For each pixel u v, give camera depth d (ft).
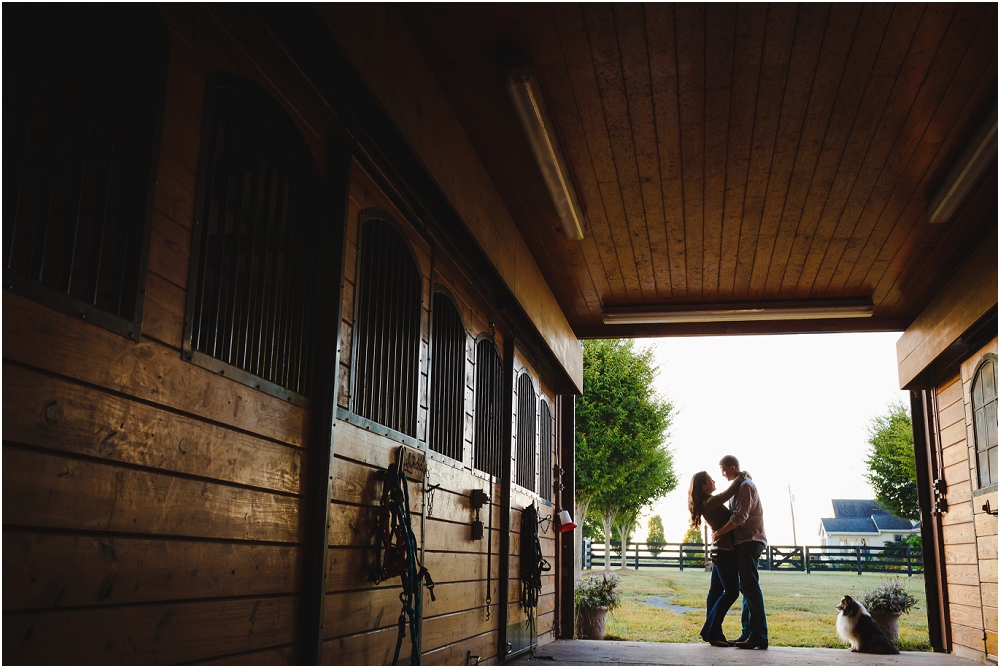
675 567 73.36
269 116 8.02
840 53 11.36
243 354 7.34
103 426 5.35
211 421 6.64
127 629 5.46
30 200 6.44
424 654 11.53
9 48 6.13
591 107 12.94
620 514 60.59
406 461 10.94
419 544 11.44
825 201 16.19
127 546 5.51
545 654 18.25
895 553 69.51
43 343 4.89
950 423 21.80
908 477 56.08
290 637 7.76
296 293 8.50
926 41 11.03
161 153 6.17
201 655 6.29
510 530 17.16
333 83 9.02
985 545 19.10
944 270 19.77
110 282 6.06
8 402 4.58
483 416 15.88
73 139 6.44
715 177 15.29
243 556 6.99
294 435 8.07
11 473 4.57
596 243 18.52
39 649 4.70
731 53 11.42
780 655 18.74
